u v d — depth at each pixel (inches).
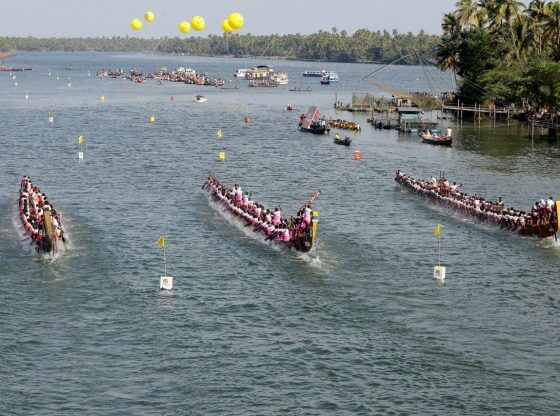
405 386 1929.1
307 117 7283.5
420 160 5521.7
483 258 2962.6
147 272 2751.0
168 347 2121.1
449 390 1911.9
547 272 2800.2
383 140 6697.8
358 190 4335.6
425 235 3294.8
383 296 2534.5
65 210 3686.0
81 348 2105.1
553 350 2137.1
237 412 1795.0
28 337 2165.4
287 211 3799.2
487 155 5777.6
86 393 1866.4
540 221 3174.2
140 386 1905.8
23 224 3260.3
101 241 3129.9
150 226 3395.7
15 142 6092.5
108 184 4394.7
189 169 4987.7
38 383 1909.4
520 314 2394.2
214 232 3302.2
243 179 4660.4
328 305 2447.1
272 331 2241.6
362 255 2984.7
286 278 2704.2
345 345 2150.6
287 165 5216.5
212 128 7445.9
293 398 1861.5
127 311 2373.3
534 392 1908.2
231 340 2175.2
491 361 2065.7
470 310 2422.5
